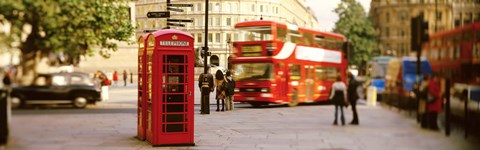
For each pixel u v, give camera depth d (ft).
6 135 27.99
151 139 40.45
